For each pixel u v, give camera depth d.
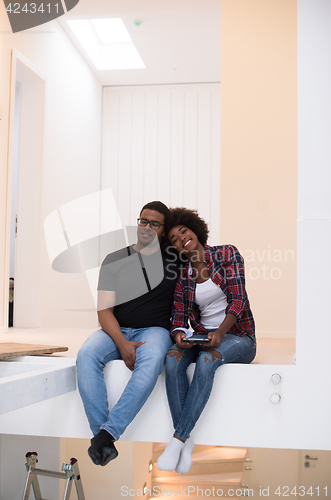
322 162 1.71
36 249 4.12
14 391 1.46
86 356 1.72
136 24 4.44
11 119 3.60
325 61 1.71
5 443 3.42
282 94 3.60
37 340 2.91
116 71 5.49
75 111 5.02
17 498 3.33
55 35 4.46
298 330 1.75
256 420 1.77
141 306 1.85
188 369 1.79
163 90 5.88
